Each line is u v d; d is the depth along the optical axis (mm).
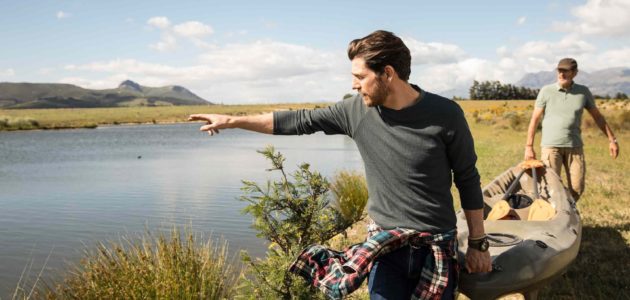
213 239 7117
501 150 18062
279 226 3629
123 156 24062
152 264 3854
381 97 2178
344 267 2221
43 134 53219
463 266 2959
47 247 7258
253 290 3361
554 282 4551
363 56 2152
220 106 168750
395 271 2295
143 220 8852
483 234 2457
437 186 2260
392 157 2260
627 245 5520
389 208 2318
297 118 2600
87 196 11883
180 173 16062
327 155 21375
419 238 2246
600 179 10305
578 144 5766
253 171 16141
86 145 34031
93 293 3643
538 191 5379
